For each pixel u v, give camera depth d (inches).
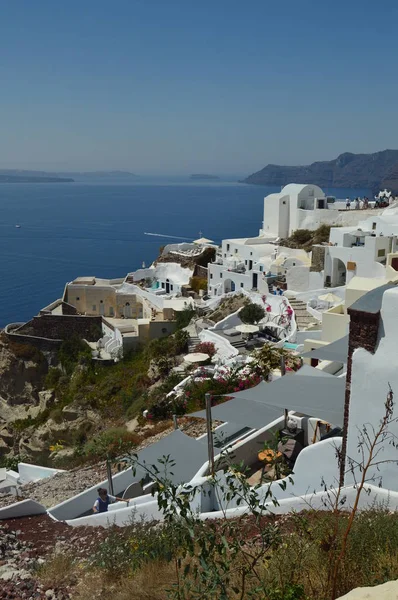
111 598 465.7
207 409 671.1
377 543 417.4
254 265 2829.7
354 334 524.7
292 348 1616.6
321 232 3048.7
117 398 2080.5
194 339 2190.0
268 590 343.9
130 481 871.1
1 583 527.2
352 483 545.6
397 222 2438.5
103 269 7229.3
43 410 2447.1
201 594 332.8
